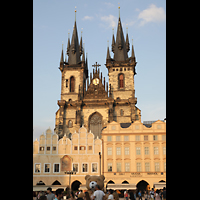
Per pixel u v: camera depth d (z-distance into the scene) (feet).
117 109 345.51
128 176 245.86
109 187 228.84
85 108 347.56
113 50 394.73
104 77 364.17
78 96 347.77
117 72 368.48
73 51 396.98
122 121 340.59
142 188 249.34
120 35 398.83
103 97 354.54
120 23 409.08
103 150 254.47
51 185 236.84
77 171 252.42
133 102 342.03
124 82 364.17
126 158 250.78
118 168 249.34
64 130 342.23
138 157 250.16
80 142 258.98
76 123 338.13
